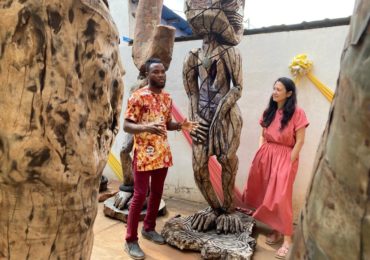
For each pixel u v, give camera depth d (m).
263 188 2.46
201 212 2.54
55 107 0.65
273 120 2.39
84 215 0.77
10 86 0.62
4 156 0.64
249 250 2.13
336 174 0.47
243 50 2.98
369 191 0.42
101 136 0.77
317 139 2.67
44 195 0.68
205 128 2.41
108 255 2.19
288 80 2.27
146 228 2.40
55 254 0.73
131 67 3.77
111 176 3.99
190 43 3.27
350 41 0.46
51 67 0.63
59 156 0.67
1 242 0.71
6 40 0.61
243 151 3.04
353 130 0.44
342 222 0.45
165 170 2.23
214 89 2.40
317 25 2.65
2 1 0.61
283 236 2.52
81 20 0.67
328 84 2.62
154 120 2.04
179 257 2.19
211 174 3.00
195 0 2.24
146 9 2.89
